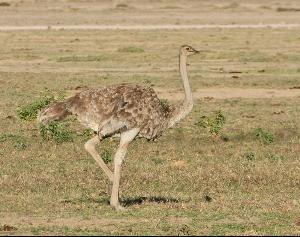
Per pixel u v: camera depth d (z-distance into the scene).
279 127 71.69
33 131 67.94
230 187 48.47
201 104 84.50
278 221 38.91
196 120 74.19
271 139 64.94
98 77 104.56
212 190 47.56
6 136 64.69
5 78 102.94
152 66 118.50
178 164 54.97
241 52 138.38
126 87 41.88
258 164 55.62
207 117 71.31
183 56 44.22
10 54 133.25
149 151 59.97
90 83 98.81
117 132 41.31
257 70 113.38
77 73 109.12
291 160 57.53
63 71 111.56
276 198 45.00
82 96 41.81
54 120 41.53
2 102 84.06
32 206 41.38
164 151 60.25
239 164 55.47
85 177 50.28
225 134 67.69
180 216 39.69
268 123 73.88
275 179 50.41
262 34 174.25
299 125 72.94
